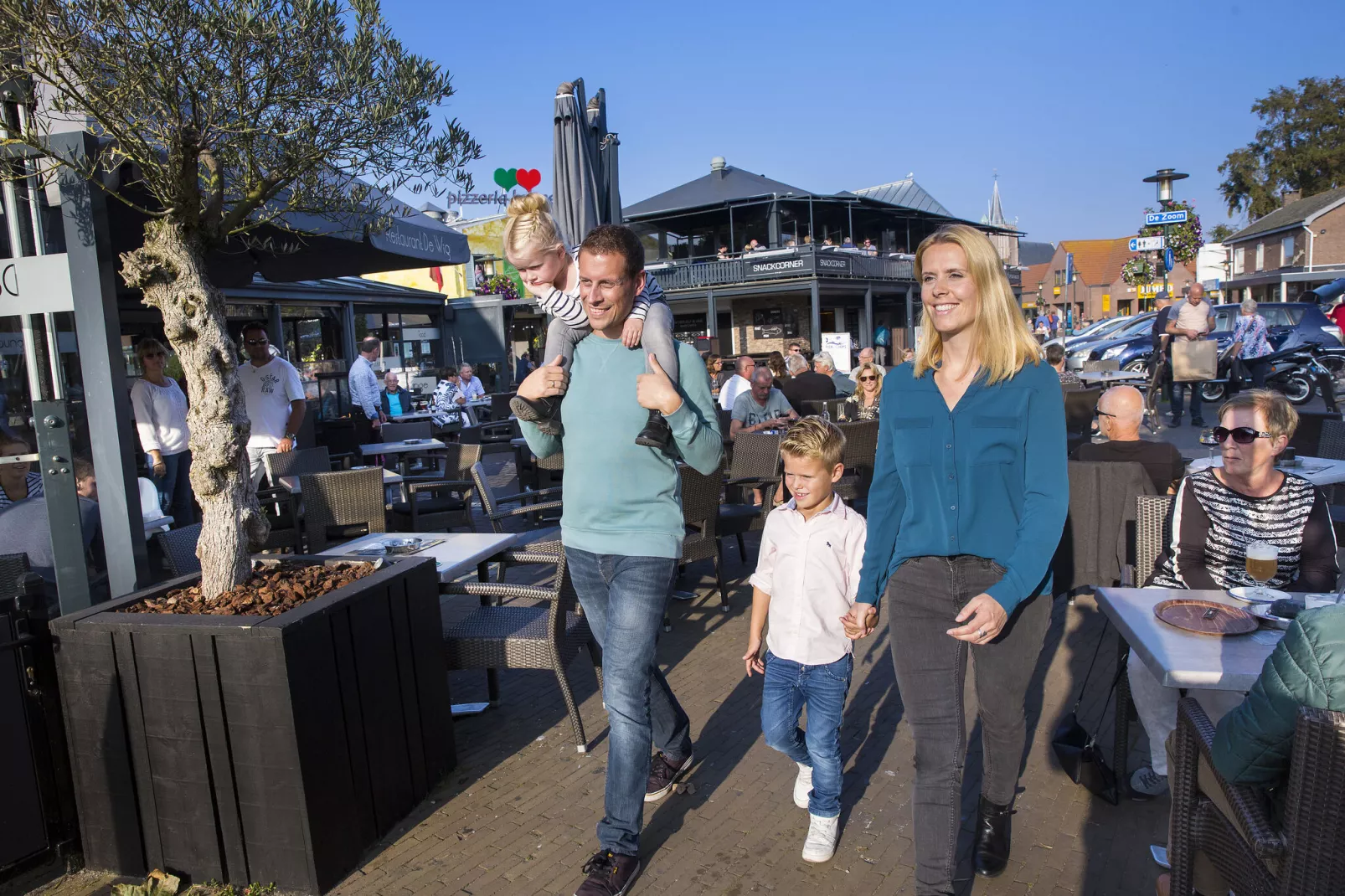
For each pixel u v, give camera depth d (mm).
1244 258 48031
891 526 2424
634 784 2656
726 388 9625
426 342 17969
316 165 2988
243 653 2541
